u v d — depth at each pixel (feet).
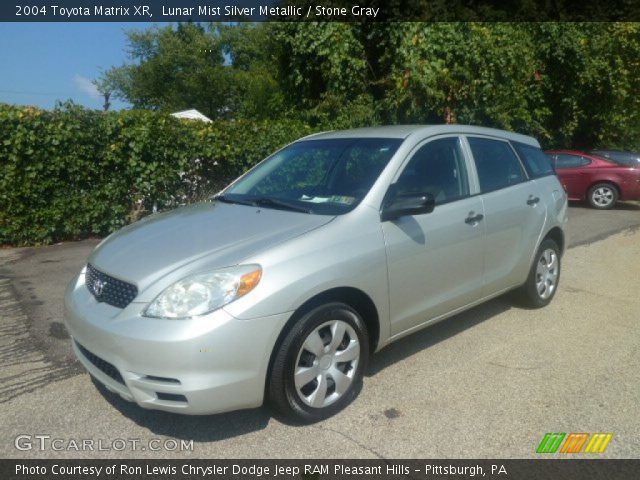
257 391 9.99
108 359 10.00
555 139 52.24
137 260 10.85
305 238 10.85
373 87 39.55
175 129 30.12
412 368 13.42
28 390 12.39
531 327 16.19
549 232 17.62
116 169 29.35
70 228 28.58
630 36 49.19
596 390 12.35
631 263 24.45
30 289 20.20
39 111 27.25
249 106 64.69
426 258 12.79
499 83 39.47
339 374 11.21
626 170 42.24
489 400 11.89
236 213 12.75
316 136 15.93
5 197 26.94
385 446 10.27
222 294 9.71
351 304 11.66
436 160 14.03
